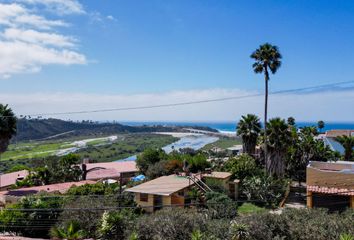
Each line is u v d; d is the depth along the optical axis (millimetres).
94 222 22281
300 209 20047
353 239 15617
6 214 24875
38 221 24797
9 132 39719
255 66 39469
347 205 28562
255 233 17656
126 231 20172
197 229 18281
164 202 29328
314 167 32438
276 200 32281
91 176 50875
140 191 29375
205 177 35188
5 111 39594
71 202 24766
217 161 46406
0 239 22047
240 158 39188
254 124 44625
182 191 30703
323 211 19703
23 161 88250
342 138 49094
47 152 102062
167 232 18594
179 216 19547
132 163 62812
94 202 24359
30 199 26281
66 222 22281
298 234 17547
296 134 42438
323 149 42312
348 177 27875
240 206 32094
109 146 117750
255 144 45375
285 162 40375
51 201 25828
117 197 27531
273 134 36594
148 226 19297
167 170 42500
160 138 149375
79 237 21391
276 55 38688
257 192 32812
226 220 20031
